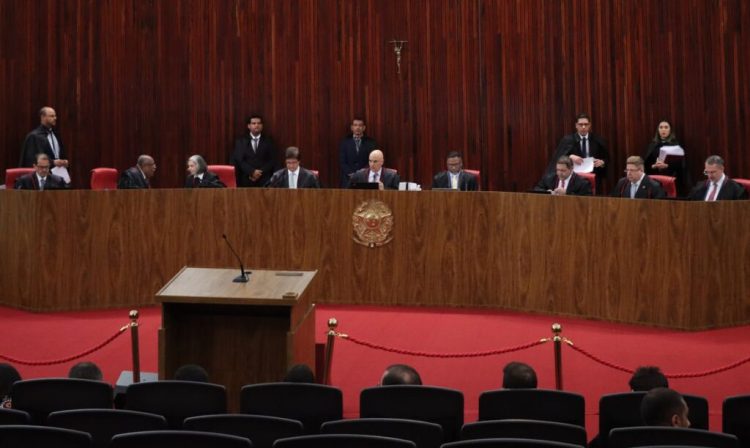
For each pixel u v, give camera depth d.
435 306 9.51
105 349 7.89
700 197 9.91
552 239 9.12
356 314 9.18
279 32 12.72
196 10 12.63
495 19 12.45
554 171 11.95
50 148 11.88
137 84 12.52
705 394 6.80
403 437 3.98
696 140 11.94
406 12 12.62
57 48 12.37
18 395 4.71
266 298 5.74
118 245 9.34
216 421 4.04
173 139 12.63
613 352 7.85
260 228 9.52
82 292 9.27
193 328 6.17
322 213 9.52
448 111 12.60
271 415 4.70
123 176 10.70
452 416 4.58
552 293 9.14
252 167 12.38
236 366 6.16
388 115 12.70
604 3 12.14
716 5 11.81
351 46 12.70
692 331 8.51
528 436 4.02
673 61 11.96
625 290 8.77
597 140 11.94
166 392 4.73
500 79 12.47
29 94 12.34
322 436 3.51
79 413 4.10
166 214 9.45
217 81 12.68
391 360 7.61
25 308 9.24
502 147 12.51
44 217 9.15
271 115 12.76
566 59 12.27
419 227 9.48
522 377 5.01
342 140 12.62
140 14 12.52
